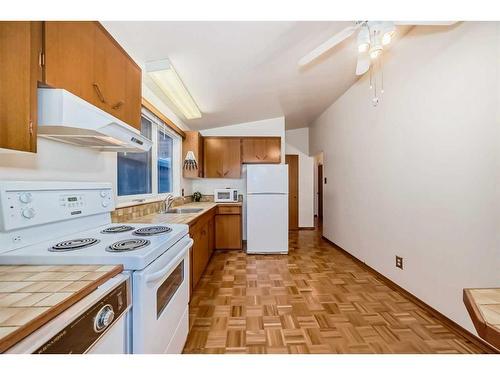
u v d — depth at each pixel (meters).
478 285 1.62
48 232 1.15
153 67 1.89
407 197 2.30
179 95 2.47
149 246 1.07
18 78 0.78
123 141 1.35
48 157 1.25
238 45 1.82
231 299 2.29
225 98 3.01
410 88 2.24
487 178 1.56
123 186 2.18
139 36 1.54
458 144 1.75
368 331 1.78
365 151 3.09
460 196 1.74
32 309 0.56
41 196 1.09
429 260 2.03
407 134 2.29
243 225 4.62
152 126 2.75
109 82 1.22
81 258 0.91
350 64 2.67
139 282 0.91
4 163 1.01
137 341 0.91
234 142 4.24
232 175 4.23
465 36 1.69
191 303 2.21
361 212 3.21
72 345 0.59
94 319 0.68
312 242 4.61
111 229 1.45
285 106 3.90
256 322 1.90
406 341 1.67
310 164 6.00
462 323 1.73
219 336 1.73
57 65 0.89
